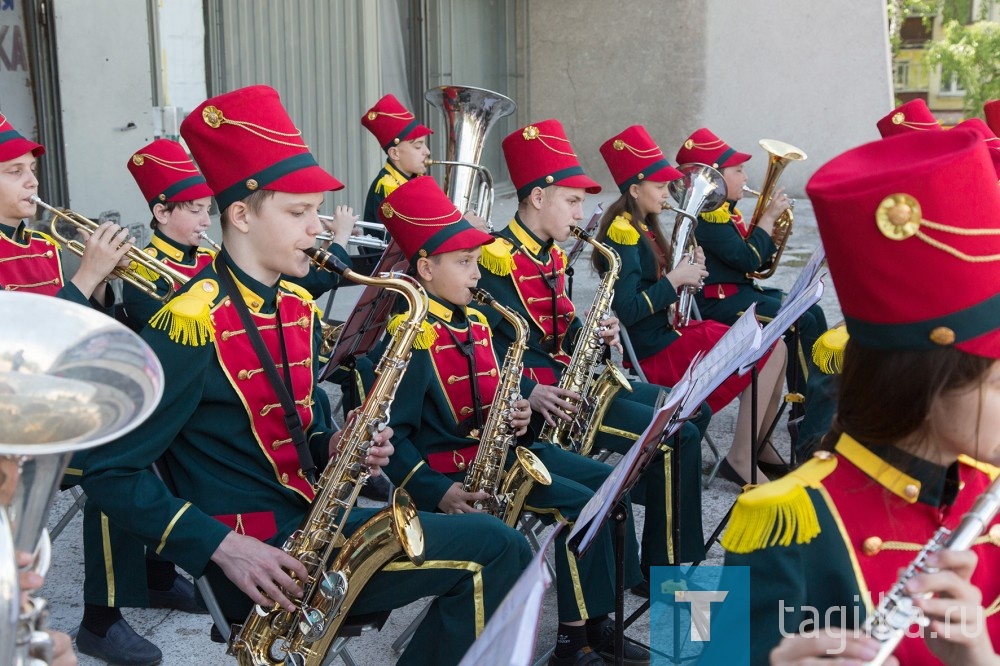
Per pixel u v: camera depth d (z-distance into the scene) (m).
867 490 1.35
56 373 1.27
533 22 14.09
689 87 13.80
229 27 8.05
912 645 1.36
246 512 2.36
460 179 5.05
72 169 6.40
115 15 6.61
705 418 3.78
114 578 2.93
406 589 2.37
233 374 2.34
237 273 2.40
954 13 22.16
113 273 3.27
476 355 3.07
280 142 2.36
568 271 4.25
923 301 1.23
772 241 5.14
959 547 1.20
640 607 3.17
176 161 3.82
